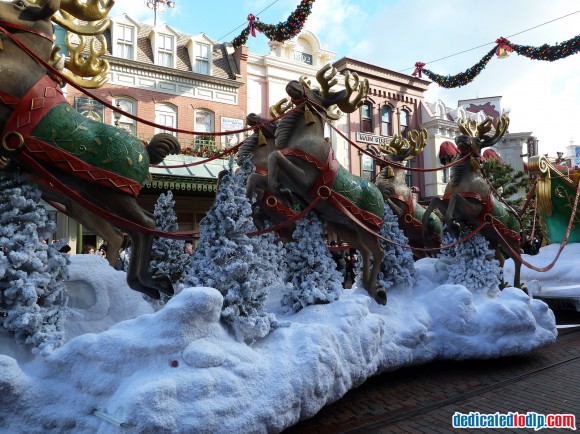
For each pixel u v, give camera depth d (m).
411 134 8.45
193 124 17.91
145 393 2.73
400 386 5.44
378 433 4.06
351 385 4.30
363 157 22.95
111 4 4.19
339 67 23.44
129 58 17.22
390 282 6.51
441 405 4.80
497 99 33.78
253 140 6.49
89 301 4.66
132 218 4.13
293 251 5.35
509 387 5.39
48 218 3.74
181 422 2.80
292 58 21.78
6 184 3.60
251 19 11.34
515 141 35.03
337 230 6.14
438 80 13.38
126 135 4.10
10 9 3.60
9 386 2.89
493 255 7.29
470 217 7.32
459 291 6.14
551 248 11.10
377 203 6.07
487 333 6.02
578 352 7.09
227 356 3.24
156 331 3.17
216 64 19.25
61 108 3.74
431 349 5.88
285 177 5.35
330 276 5.32
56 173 3.77
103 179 3.88
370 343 4.61
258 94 20.06
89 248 10.22
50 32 3.81
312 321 4.59
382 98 24.39
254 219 6.27
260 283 3.91
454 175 7.42
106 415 2.87
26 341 3.35
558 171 10.63
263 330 3.74
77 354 3.17
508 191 19.11
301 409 3.55
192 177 13.81
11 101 3.48
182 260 5.30
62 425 3.01
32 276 3.47
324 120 5.63
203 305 3.20
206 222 3.96
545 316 6.66
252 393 3.20
